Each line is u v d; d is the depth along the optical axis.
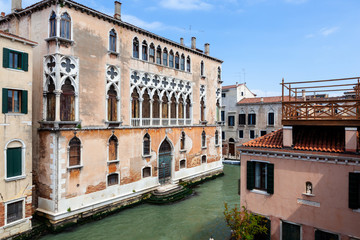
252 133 41.38
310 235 11.46
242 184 13.55
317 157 11.21
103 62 19.12
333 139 11.75
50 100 17.09
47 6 17.02
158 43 24.03
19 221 14.85
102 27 19.08
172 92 25.53
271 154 12.50
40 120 17.33
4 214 14.20
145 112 22.89
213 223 18.44
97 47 18.72
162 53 24.53
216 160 32.62
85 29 17.95
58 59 16.42
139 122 21.95
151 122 23.12
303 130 12.96
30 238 15.36
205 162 30.70
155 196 22.48
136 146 21.66
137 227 17.75
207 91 31.08
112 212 19.75
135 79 21.56
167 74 24.91
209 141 31.34
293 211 11.91
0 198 13.98
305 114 12.72
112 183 19.94
